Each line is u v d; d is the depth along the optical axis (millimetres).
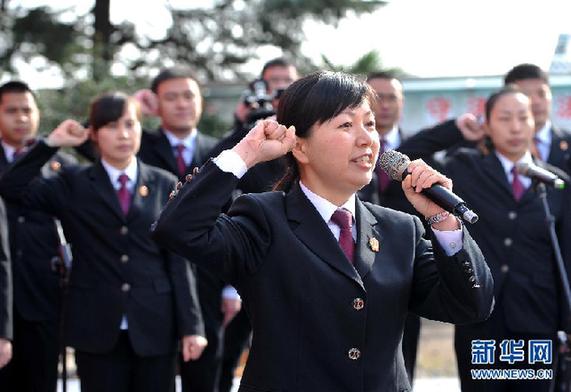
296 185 3529
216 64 20938
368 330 3318
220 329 7094
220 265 3297
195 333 5969
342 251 3357
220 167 3240
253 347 3377
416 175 3277
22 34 19422
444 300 3379
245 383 3365
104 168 6121
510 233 6047
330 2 19766
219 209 3232
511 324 5902
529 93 7355
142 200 6066
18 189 6250
